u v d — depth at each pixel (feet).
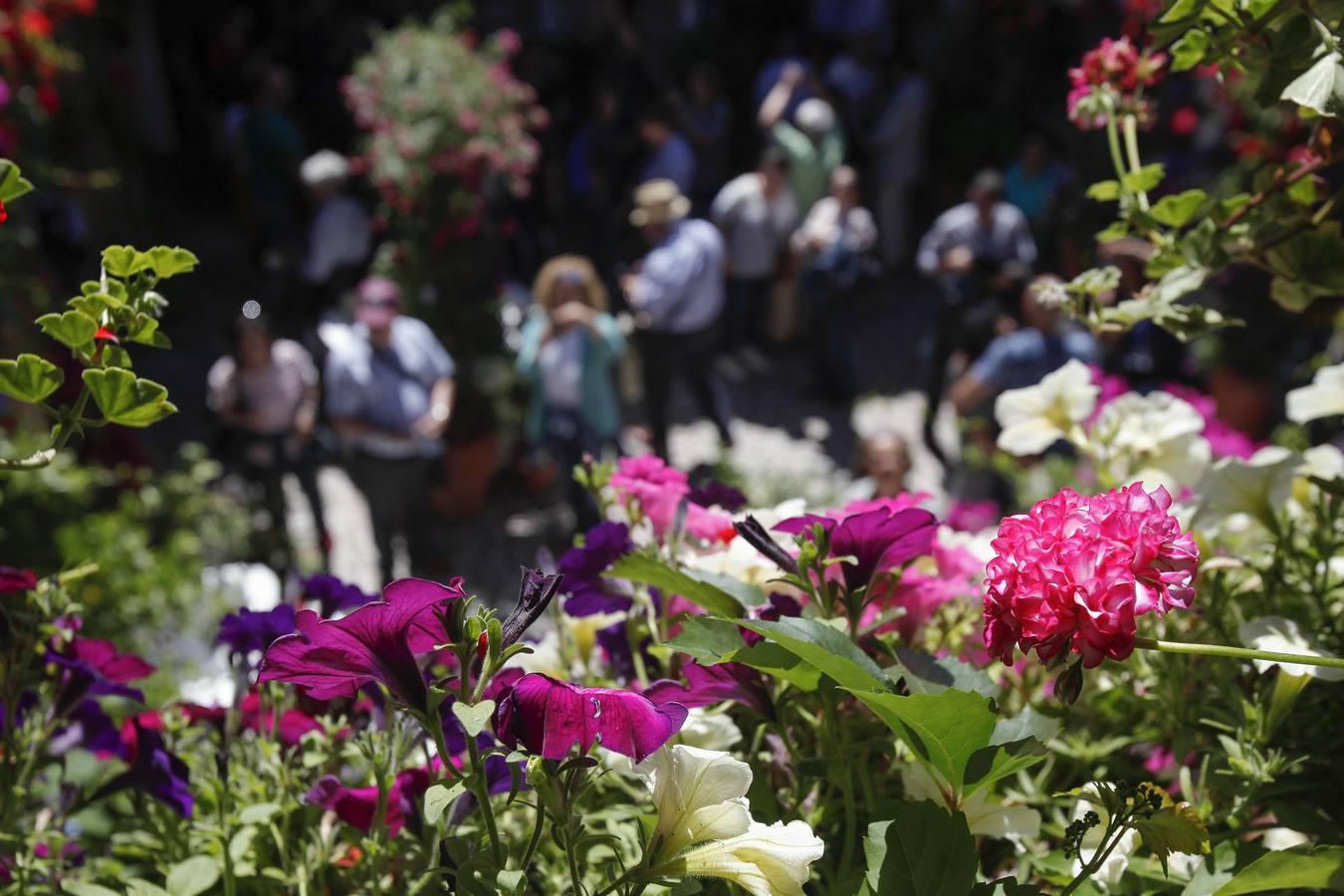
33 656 5.24
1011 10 49.37
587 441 27.04
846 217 36.91
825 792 4.96
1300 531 6.25
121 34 45.88
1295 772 5.06
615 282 42.19
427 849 4.71
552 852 4.93
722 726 4.59
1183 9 5.18
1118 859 4.43
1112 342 22.03
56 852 5.19
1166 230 8.23
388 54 31.30
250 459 25.62
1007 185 39.04
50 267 31.71
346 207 33.86
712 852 3.83
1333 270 5.57
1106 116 6.20
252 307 25.36
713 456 34.83
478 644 3.67
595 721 3.64
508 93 31.73
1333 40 4.72
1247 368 20.45
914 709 3.85
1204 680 5.45
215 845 5.12
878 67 47.11
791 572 4.51
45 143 23.40
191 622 16.81
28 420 19.12
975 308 27.55
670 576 4.67
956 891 3.90
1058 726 4.32
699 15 50.78
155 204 47.24
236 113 40.57
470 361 30.27
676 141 40.04
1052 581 3.69
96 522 17.35
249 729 5.56
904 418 36.55
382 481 25.73
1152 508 3.82
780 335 40.91
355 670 3.76
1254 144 18.60
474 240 30.60
